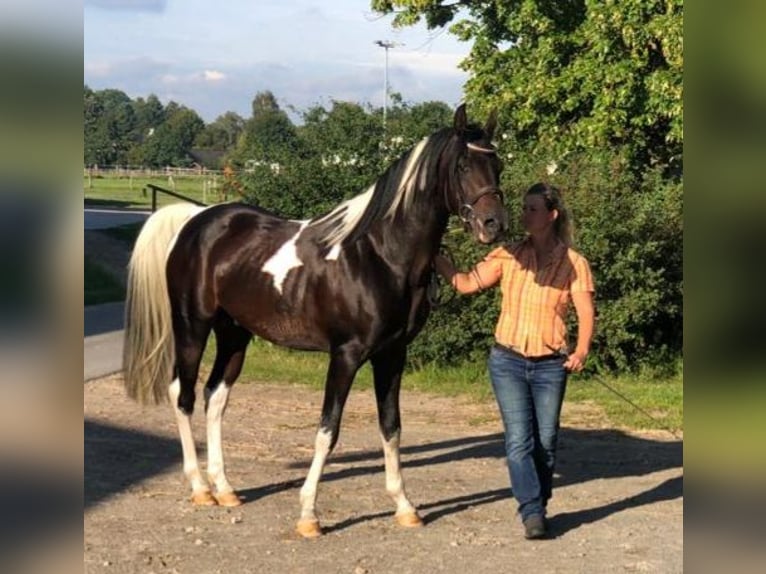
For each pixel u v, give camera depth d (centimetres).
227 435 827
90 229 2745
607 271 1113
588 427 887
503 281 535
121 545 519
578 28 1503
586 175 1179
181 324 629
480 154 504
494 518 588
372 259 539
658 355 1164
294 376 1139
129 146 8962
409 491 653
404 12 1775
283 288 572
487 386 1084
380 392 568
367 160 1326
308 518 546
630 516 595
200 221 636
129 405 941
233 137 10069
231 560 498
